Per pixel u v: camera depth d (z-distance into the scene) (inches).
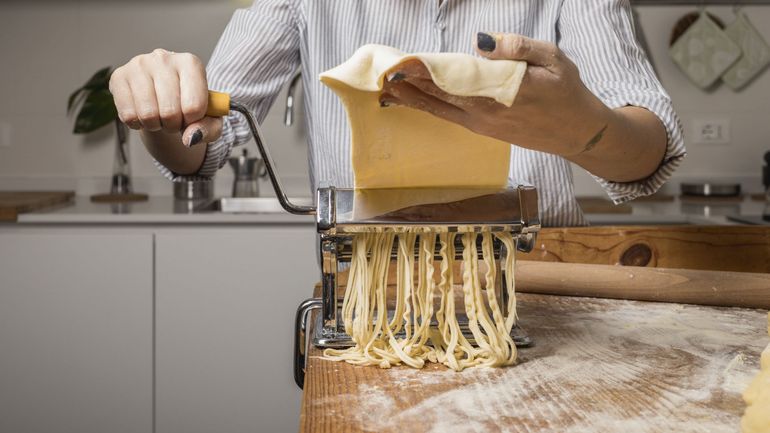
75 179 107.4
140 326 84.4
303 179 107.5
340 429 22.8
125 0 106.6
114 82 28.1
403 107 26.2
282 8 47.8
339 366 29.0
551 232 44.8
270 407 85.4
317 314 36.8
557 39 45.6
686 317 36.3
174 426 85.3
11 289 83.7
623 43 41.4
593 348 31.1
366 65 24.6
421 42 45.1
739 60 108.3
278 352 85.2
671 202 102.9
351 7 45.4
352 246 31.1
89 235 83.7
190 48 107.4
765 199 102.3
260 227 85.0
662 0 107.3
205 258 84.2
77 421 84.7
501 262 31.7
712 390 25.9
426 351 30.1
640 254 44.4
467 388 26.3
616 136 29.9
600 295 40.5
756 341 32.1
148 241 83.7
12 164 107.7
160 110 27.4
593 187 108.7
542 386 26.5
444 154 28.0
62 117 107.5
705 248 44.1
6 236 83.3
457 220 29.4
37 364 84.3
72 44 106.7
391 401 25.1
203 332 84.7
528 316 36.7
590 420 23.4
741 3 108.7
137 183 107.6
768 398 21.7
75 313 84.0
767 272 43.8
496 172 29.3
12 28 106.3
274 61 48.2
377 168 28.4
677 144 34.9
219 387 85.2
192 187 103.7
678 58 108.0
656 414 23.8
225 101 28.3
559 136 27.4
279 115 107.5
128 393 84.7
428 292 30.2
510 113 25.1
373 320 33.4
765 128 109.9
